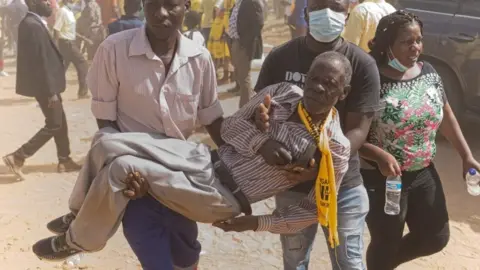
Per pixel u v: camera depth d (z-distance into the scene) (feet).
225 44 34.35
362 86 10.01
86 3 40.60
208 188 8.85
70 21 32.99
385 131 11.44
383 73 11.57
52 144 25.27
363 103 10.00
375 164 11.74
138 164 8.59
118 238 16.37
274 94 9.17
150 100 9.23
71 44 33.06
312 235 11.41
